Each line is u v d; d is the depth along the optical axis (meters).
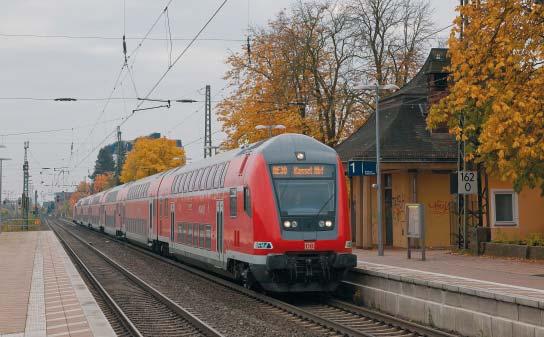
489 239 25.33
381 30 44.72
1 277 23.16
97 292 20.86
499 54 17.73
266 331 13.62
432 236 31.17
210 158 25.30
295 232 17.97
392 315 16.14
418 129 32.31
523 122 17.64
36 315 14.62
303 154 18.77
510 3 17.64
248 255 18.45
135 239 42.44
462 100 18.28
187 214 26.81
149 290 20.73
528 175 20.95
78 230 77.94
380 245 26.09
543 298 12.35
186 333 13.66
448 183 31.45
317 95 43.44
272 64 44.62
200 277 24.86
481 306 12.80
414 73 45.09
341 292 19.47
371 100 44.06
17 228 75.31
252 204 18.36
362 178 33.06
